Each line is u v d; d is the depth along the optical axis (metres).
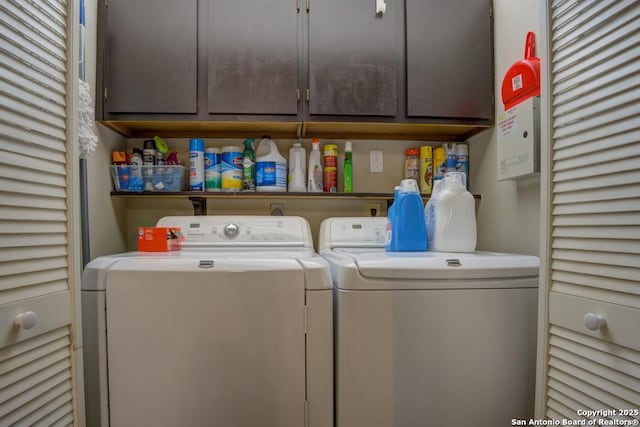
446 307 1.05
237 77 1.57
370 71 1.61
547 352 0.92
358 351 1.03
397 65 1.63
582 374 0.82
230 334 1.02
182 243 1.50
